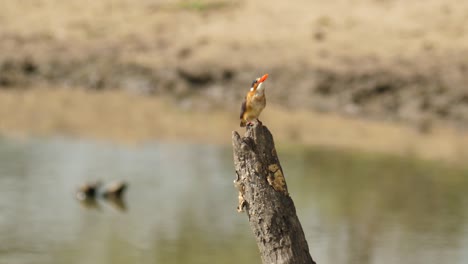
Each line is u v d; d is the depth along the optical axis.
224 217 16.19
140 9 31.73
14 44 29.73
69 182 18.38
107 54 29.41
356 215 16.48
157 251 14.21
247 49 28.66
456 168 20.53
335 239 15.02
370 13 29.94
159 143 22.09
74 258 13.75
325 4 30.78
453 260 14.08
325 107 26.39
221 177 19.06
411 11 29.69
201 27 30.23
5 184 18.06
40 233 15.12
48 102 26.22
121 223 15.79
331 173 19.62
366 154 21.66
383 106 26.23
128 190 17.95
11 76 28.52
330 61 27.64
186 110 26.05
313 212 16.61
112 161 20.22
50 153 20.72
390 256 14.28
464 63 27.14
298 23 29.80
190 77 27.88
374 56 27.70
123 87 28.27
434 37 28.42
